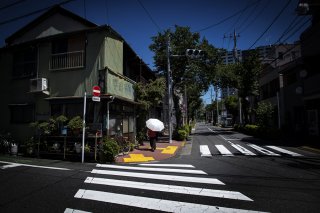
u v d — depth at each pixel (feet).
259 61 89.04
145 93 51.55
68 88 41.11
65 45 42.80
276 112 83.20
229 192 18.42
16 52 47.01
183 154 41.37
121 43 44.39
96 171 26.55
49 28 49.37
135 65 58.03
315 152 39.50
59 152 35.68
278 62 99.66
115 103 42.75
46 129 36.32
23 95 45.32
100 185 20.61
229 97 173.27
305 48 56.80
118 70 43.47
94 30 40.01
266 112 72.18
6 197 17.20
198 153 42.22
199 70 79.36
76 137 35.06
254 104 112.16
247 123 95.30
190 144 57.21
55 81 42.19
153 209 15.03
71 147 35.94
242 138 68.69
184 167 29.09
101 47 39.60
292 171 25.86
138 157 37.17
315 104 57.16
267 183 20.97
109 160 33.45
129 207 15.37
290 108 72.28
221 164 30.73
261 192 18.30
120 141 41.09
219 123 216.74
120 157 37.17
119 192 18.58
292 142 52.95
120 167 29.27
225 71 92.12
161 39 73.72
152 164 31.68
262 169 27.12
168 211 14.70
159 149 46.55
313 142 49.83
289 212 14.32
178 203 16.06
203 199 16.84
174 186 20.27
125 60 51.83
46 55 43.62
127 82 47.60
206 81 83.56
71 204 15.84
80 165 30.66
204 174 24.90
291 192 18.22
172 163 32.35
